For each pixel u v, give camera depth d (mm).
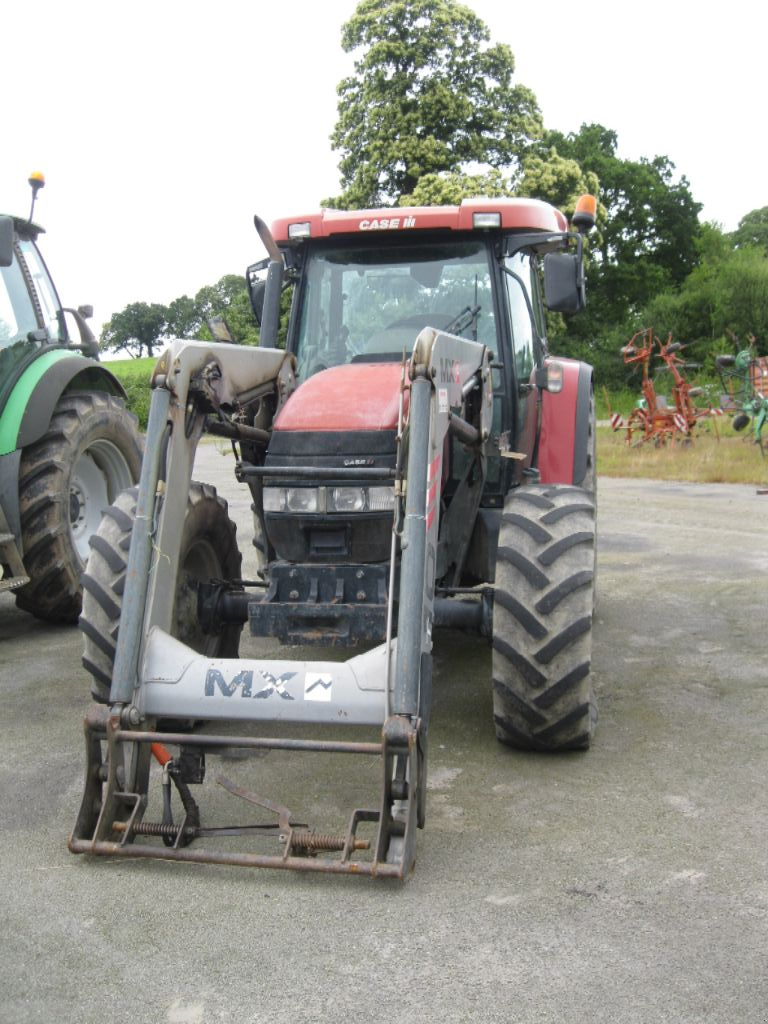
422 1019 2324
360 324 4848
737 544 8727
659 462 15883
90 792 3135
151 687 3209
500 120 24484
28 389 5805
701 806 3445
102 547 3785
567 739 3801
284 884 2945
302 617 3656
